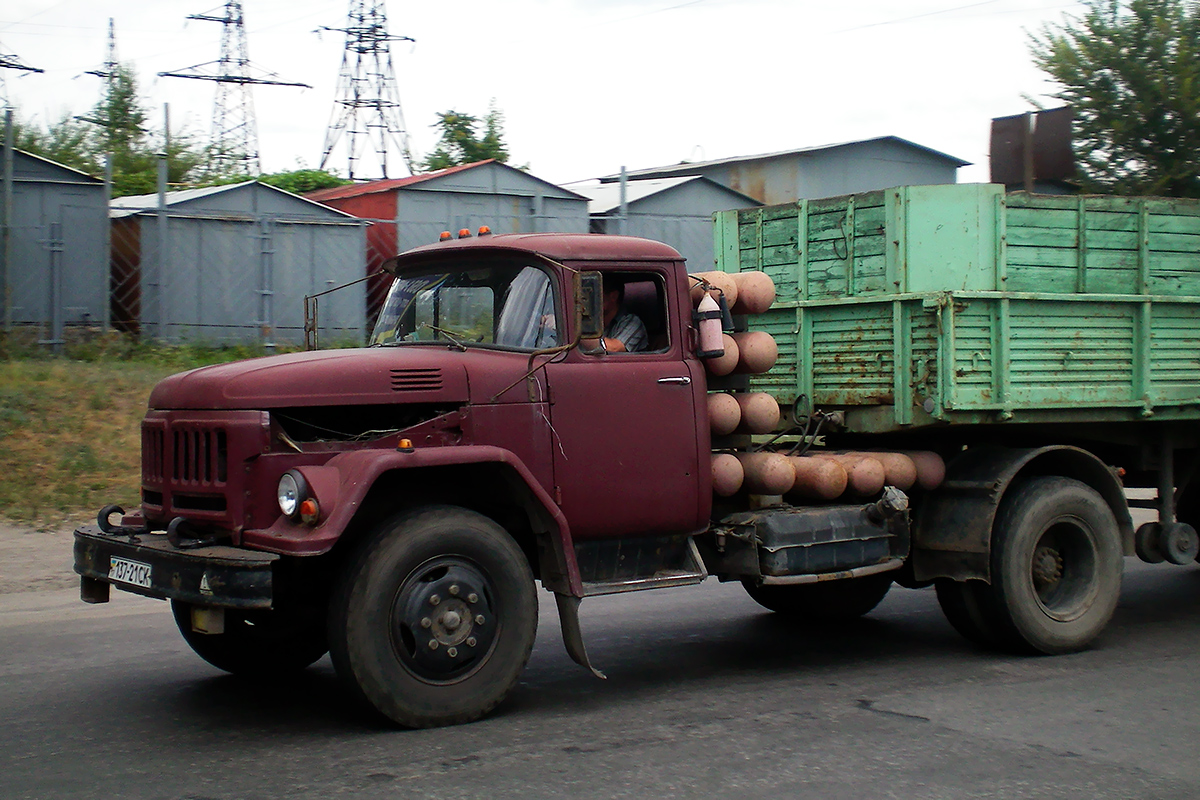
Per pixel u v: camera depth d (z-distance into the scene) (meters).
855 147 23.95
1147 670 6.35
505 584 5.18
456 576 5.06
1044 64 19.67
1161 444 7.61
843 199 6.94
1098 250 6.93
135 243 14.77
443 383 5.27
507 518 5.64
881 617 7.99
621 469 5.64
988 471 6.66
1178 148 18.92
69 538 9.35
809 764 4.63
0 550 8.95
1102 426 7.39
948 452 7.02
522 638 5.23
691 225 16.86
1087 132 19.33
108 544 5.26
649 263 5.84
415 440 5.18
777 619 7.83
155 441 5.38
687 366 5.90
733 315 6.31
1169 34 18.75
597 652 6.80
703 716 5.37
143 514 5.48
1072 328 6.80
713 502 6.35
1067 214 6.80
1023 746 4.89
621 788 4.32
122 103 30.56
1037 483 6.76
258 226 15.04
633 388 5.70
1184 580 9.45
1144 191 18.62
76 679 6.00
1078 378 6.84
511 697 5.71
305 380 5.04
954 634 7.40
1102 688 5.93
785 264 7.38
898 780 4.44
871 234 6.76
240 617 5.67
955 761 4.68
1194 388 7.35
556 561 5.34
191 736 4.99
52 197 14.61
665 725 5.20
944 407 6.34
